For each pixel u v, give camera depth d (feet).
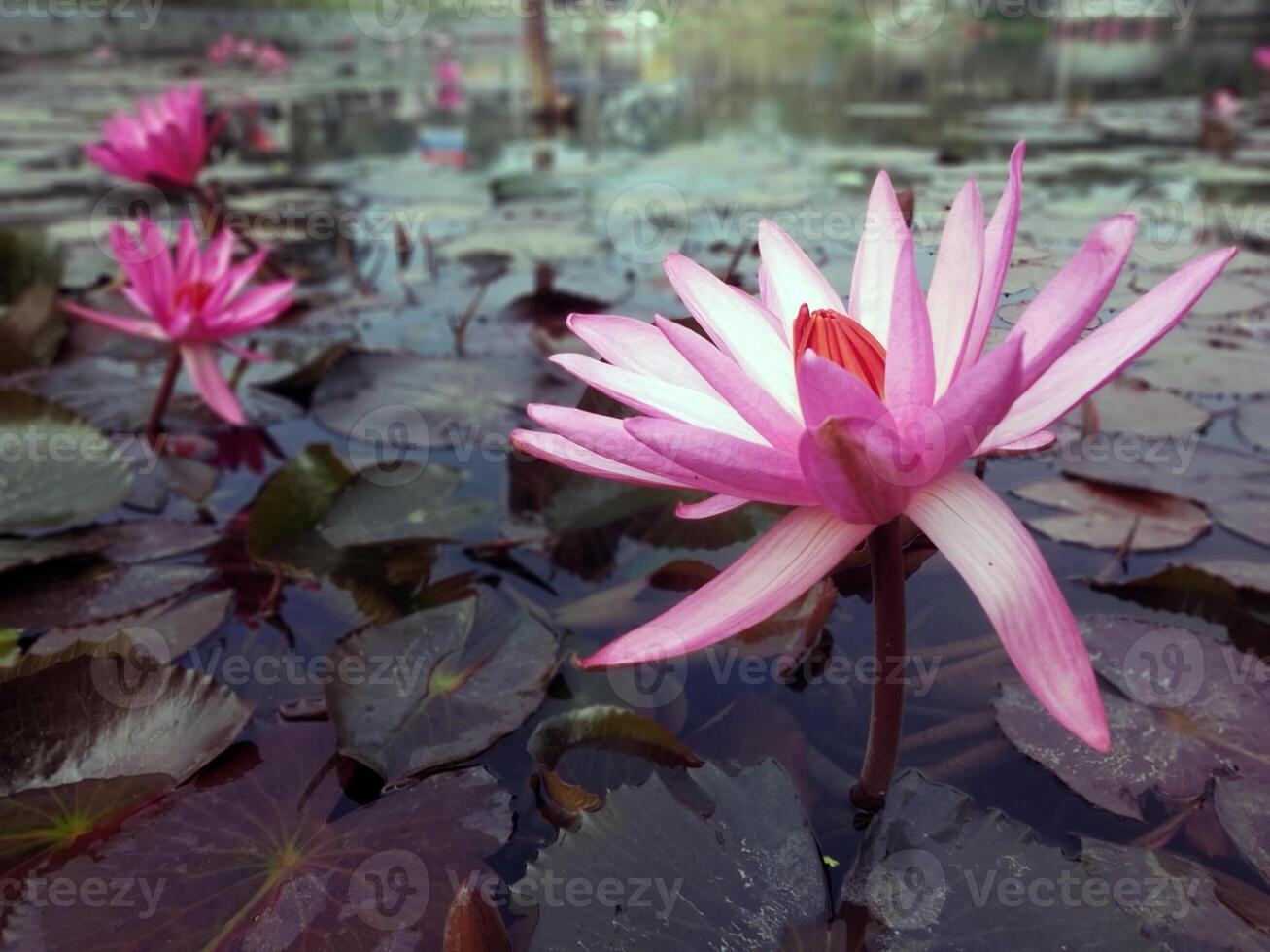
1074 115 6.39
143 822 0.87
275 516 1.32
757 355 0.84
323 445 1.39
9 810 0.87
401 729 0.96
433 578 1.27
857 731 0.98
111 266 2.79
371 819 0.87
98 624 1.15
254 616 1.20
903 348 0.72
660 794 0.86
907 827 0.82
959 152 4.76
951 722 0.98
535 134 5.98
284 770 0.94
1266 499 1.34
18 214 3.52
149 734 0.95
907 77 10.48
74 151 5.13
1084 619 1.10
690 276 0.87
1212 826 0.85
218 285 1.66
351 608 1.21
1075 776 0.90
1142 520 1.30
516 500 1.44
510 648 1.07
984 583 0.66
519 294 2.50
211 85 8.04
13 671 0.93
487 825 0.86
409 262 2.98
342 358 1.87
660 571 1.24
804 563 0.72
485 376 1.85
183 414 1.82
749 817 0.84
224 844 0.85
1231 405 1.67
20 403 1.46
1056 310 0.74
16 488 1.36
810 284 0.90
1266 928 0.74
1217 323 2.00
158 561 1.30
